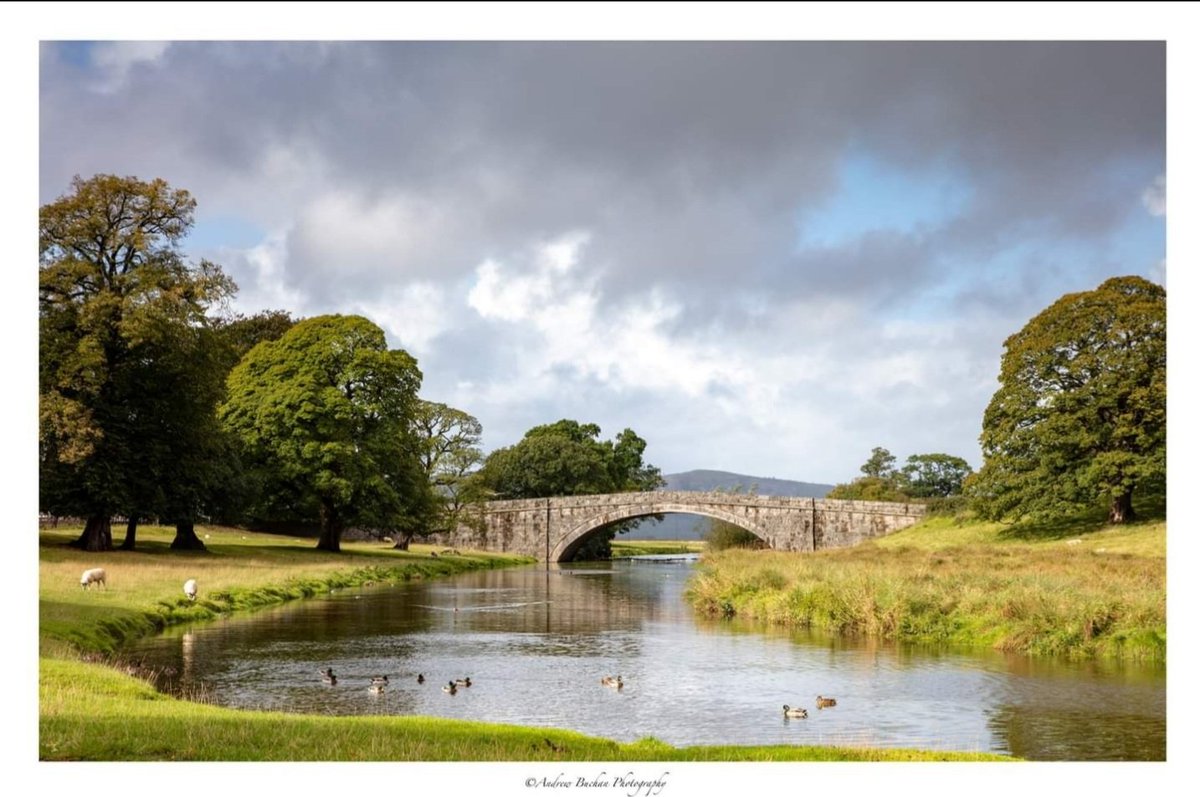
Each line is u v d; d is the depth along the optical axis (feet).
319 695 76.38
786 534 277.85
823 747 56.39
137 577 131.13
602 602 157.17
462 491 284.82
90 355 147.74
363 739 51.13
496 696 77.87
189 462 175.22
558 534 314.35
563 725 68.33
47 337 149.28
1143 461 189.37
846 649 101.71
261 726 53.52
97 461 159.02
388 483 237.45
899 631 110.22
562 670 89.66
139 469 169.48
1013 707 73.61
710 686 82.07
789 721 69.62
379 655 96.78
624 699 76.89
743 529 300.40
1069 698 76.43
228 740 49.65
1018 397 209.05
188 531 193.26
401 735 52.95
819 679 84.89
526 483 377.09
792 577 140.36
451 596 163.73
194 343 163.84
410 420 248.52
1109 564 142.31
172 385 170.30
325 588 161.89
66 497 161.68
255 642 101.71
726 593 141.38
